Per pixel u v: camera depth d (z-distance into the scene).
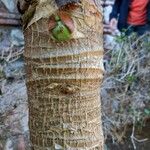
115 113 1.78
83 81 0.59
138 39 1.91
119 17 2.09
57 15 0.57
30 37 0.59
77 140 0.61
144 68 1.89
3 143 1.42
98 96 0.64
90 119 0.62
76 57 0.58
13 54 1.56
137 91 1.86
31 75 0.60
